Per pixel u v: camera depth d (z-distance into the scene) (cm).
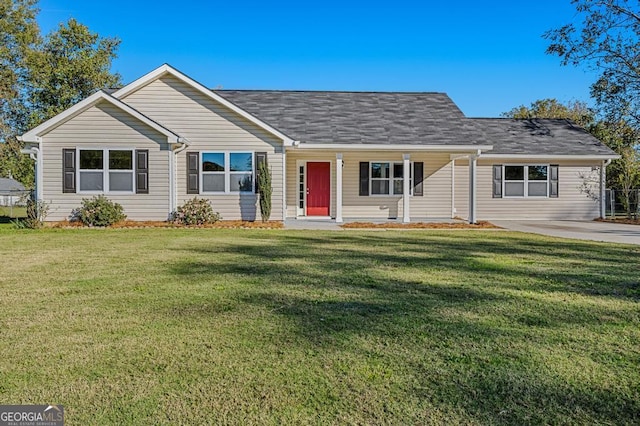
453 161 1777
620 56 1981
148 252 854
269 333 383
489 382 291
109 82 3119
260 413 252
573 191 1817
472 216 1531
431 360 326
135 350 344
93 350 344
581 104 3528
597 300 498
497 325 407
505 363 321
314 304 476
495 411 254
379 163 1764
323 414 251
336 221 1521
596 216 1822
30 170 3722
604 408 259
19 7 2708
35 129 1334
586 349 349
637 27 1939
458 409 256
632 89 2012
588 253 870
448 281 596
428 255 836
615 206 2089
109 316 433
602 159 1803
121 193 1393
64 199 1368
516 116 3772
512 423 242
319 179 1764
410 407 258
